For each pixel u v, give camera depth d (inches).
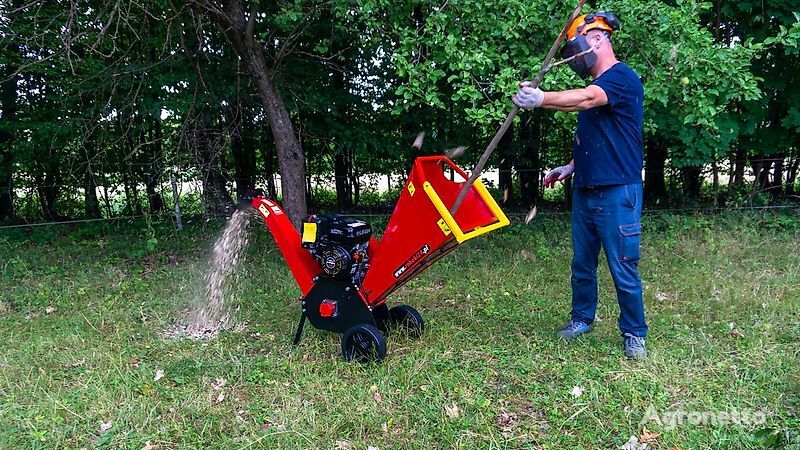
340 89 301.1
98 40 213.2
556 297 182.2
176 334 159.0
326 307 135.8
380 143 299.4
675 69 185.0
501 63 191.6
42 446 103.1
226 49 276.4
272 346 146.7
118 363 136.0
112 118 279.9
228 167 351.3
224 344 148.6
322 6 219.5
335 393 119.9
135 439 105.3
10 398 119.0
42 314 176.4
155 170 295.7
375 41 218.5
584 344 139.5
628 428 104.4
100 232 304.8
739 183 322.7
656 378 120.5
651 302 172.1
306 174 376.5
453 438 103.1
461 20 193.0
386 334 148.7
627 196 126.9
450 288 193.8
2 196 334.3
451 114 302.7
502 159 343.0
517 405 114.4
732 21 277.7
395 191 383.9
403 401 116.2
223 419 111.6
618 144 124.3
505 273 209.3
